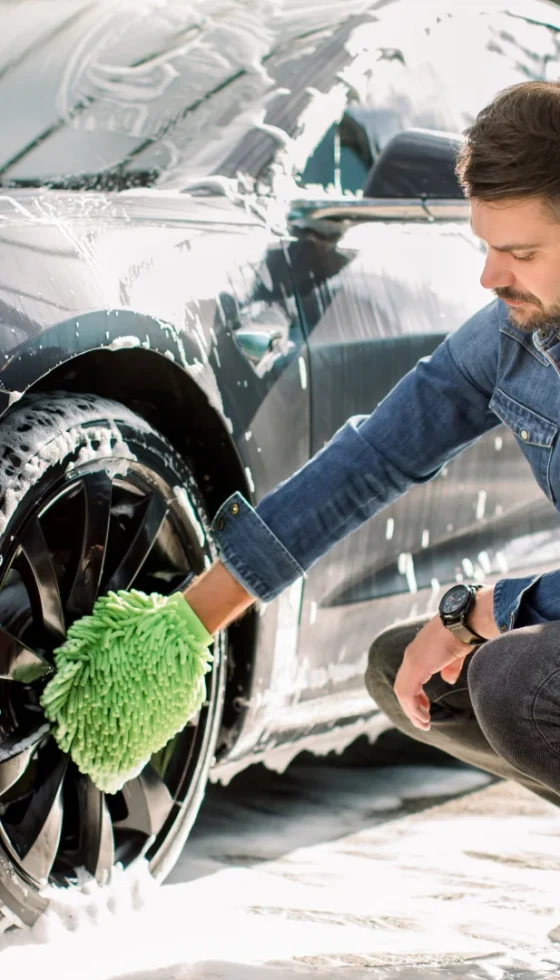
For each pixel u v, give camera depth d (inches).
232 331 78.9
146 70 96.2
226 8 101.9
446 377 67.2
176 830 77.3
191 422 78.5
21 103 93.0
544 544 107.3
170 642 64.9
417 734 77.0
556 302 53.8
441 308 96.5
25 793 67.6
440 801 104.5
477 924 72.7
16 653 64.1
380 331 90.8
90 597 68.7
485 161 51.8
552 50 119.3
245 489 80.4
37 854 66.5
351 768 114.0
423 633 69.1
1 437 64.7
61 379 71.3
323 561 87.0
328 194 93.0
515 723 58.7
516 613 63.6
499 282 54.2
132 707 64.5
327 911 75.2
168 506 75.2
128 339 70.6
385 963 64.9
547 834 95.3
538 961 65.4
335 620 89.3
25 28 98.9
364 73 98.1
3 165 88.1
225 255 80.8
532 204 51.3
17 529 64.1
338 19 100.1
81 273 69.0
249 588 66.6
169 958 65.2
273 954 66.3
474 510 99.5
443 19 106.0
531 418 63.9
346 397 87.7
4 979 61.3
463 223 101.3
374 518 90.5
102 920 69.7
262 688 84.3
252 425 80.3
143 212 77.4
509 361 64.5
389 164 98.4
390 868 85.6
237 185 87.0
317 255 88.8
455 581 98.3
